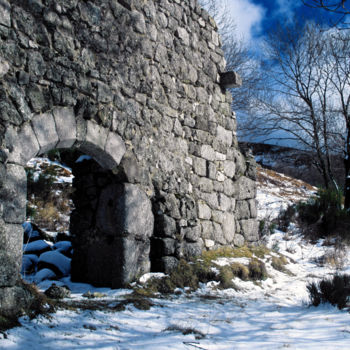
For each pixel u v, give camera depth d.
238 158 8.59
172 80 6.98
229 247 7.93
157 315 4.66
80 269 6.15
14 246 4.10
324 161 18.73
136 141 6.04
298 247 10.45
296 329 4.56
